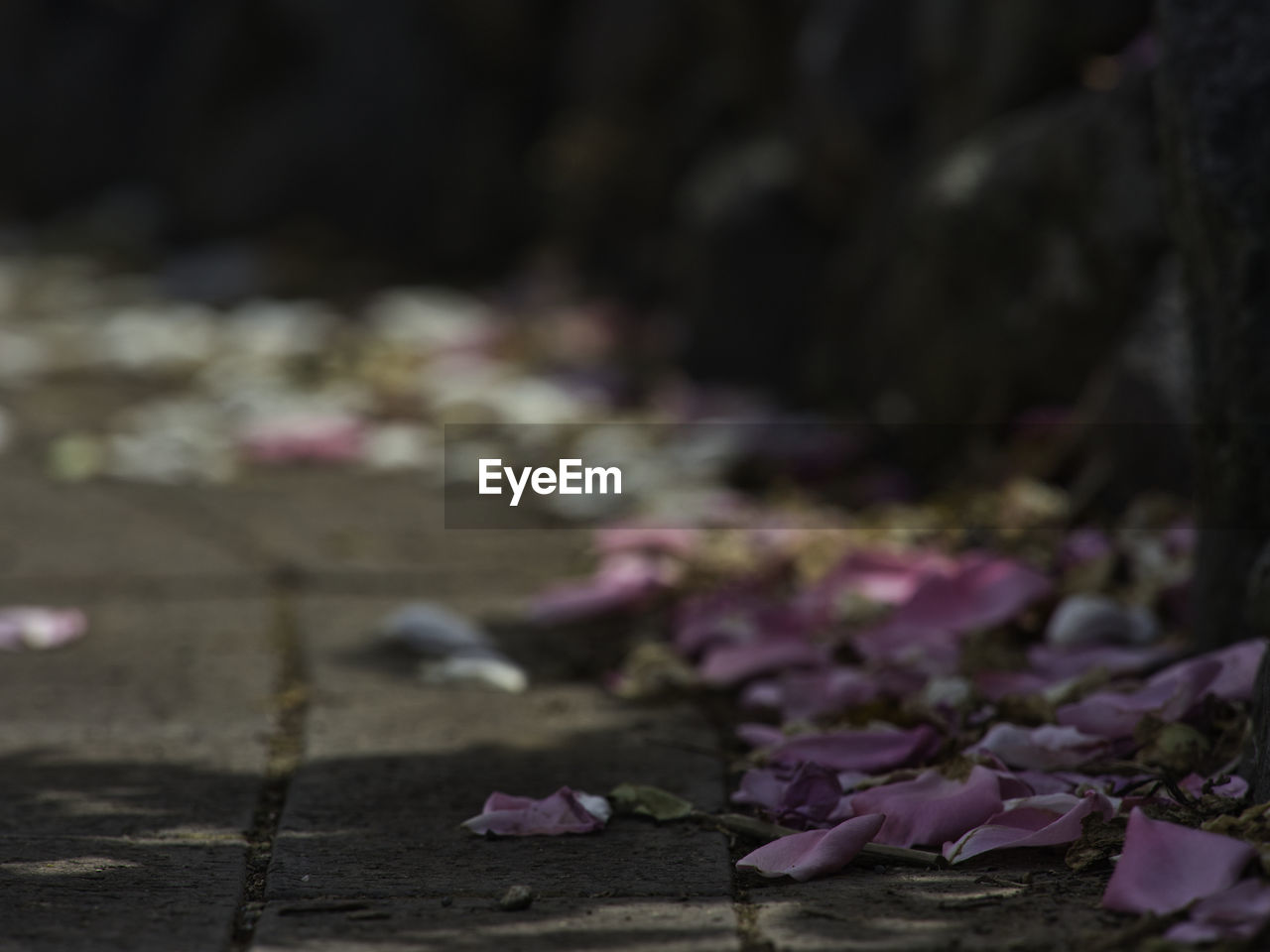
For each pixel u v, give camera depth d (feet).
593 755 10.23
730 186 24.02
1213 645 10.41
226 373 26.43
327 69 37.22
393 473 20.65
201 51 39.68
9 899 7.58
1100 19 17.42
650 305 28.45
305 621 13.82
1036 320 16.49
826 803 8.56
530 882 7.86
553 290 30.55
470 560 16.11
